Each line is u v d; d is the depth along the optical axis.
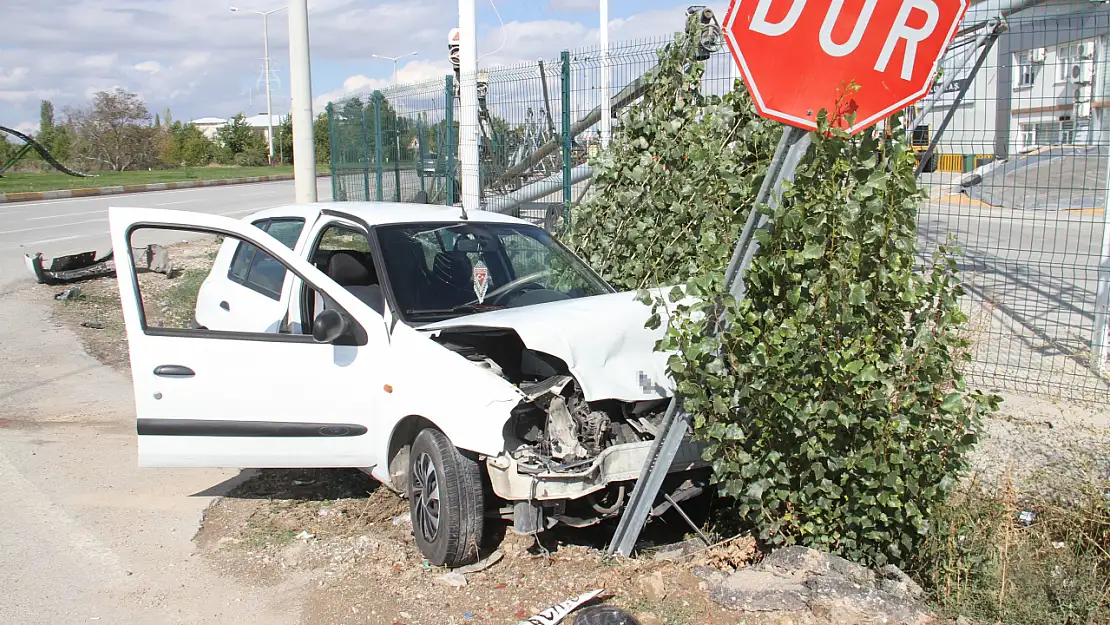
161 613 3.98
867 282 3.77
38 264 12.55
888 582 3.97
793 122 3.79
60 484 5.57
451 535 4.22
